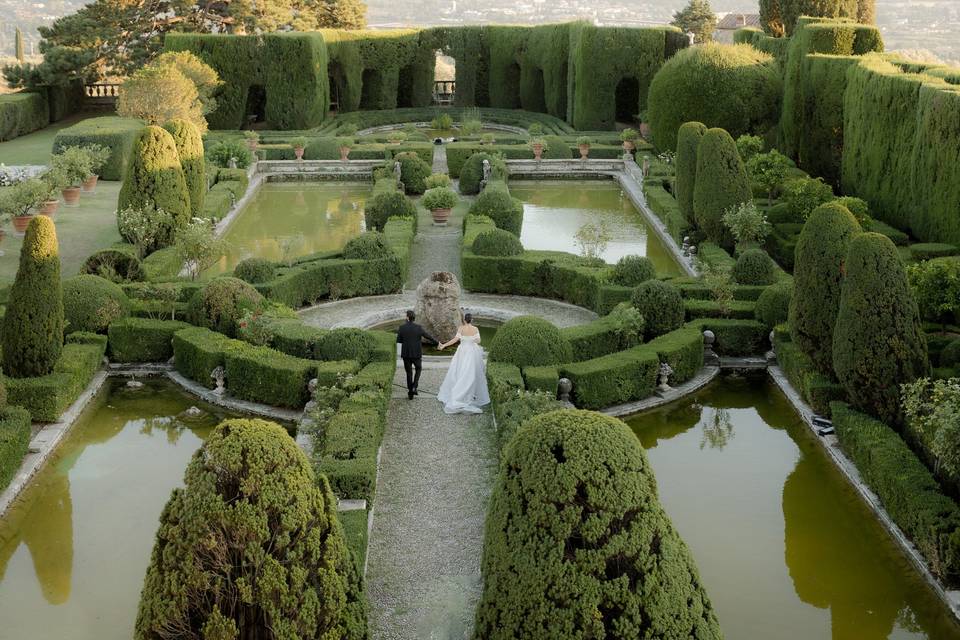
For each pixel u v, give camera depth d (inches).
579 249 1192.2
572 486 318.7
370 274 975.0
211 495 310.8
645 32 1964.8
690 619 320.8
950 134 977.5
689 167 1146.0
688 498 584.7
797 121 1504.7
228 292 791.1
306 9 2529.5
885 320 606.2
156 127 1034.1
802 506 576.1
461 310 915.4
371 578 474.0
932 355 719.1
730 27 3432.6
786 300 799.1
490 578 334.3
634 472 323.0
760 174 1258.6
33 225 669.9
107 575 496.7
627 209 1454.2
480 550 500.7
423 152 1676.9
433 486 571.8
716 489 598.2
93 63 2176.4
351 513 490.0
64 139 1481.3
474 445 628.1
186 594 311.6
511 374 673.6
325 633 330.3
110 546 524.7
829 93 1384.1
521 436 333.4
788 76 1534.2
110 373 772.0
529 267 978.1
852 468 607.2
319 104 2068.2
